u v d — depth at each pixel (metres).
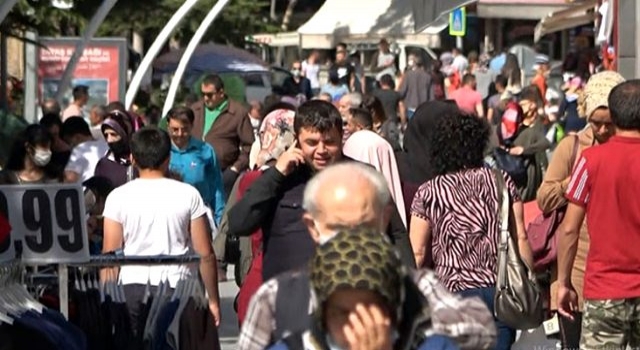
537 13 75.94
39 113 49.16
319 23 70.94
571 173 18.50
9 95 49.19
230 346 25.42
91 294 16.39
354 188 10.89
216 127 33.81
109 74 49.16
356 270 8.53
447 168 16.95
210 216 20.75
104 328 16.39
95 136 35.06
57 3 40.75
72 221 15.45
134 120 32.62
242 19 75.38
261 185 15.56
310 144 15.42
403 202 19.34
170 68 67.81
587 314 16.58
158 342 16.58
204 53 69.12
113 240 18.44
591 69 57.62
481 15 75.94
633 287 16.28
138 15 66.25
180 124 26.20
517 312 16.62
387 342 8.63
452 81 73.62
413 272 9.82
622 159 16.31
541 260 19.08
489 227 16.73
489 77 73.31
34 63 45.56
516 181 29.08
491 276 16.72
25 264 15.43
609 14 33.19
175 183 18.64
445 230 16.77
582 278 18.11
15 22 38.75
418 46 81.94
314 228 11.09
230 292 31.39
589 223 16.53
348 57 78.56
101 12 42.41
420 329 9.22
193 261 16.53
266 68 69.50
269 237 15.63
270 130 20.16
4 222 14.95
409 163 19.80
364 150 19.16
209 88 33.59
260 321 10.20
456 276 16.72
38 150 22.31
